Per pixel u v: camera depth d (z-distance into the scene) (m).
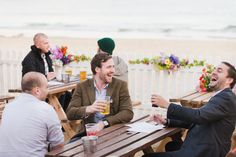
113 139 3.98
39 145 3.91
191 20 23.58
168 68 7.59
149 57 7.89
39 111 3.94
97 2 28.72
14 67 8.88
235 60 7.36
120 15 26.58
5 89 9.00
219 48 15.33
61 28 25.25
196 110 4.03
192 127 4.28
